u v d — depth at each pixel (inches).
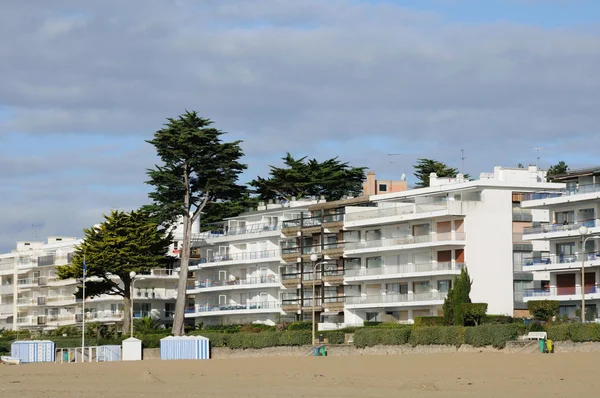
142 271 6712.6
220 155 6427.2
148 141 6382.9
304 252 6678.2
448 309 5142.7
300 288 6737.2
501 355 4158.5
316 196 7829.7
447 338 4621.1
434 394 2869.1
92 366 4825.3
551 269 5369.1
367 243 6250.0
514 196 5880.9
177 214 6466.5
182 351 5570.9
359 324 6181.1
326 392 2984.7
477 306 5039.4
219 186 6392.7
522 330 4510.3
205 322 7470.5
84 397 2908.5
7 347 6540.4
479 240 5762.8
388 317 6082.7
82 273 6565.0
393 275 6008.9
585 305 5270.7
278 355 5413.4
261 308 6943.9
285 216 6978.4
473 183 5807.1
